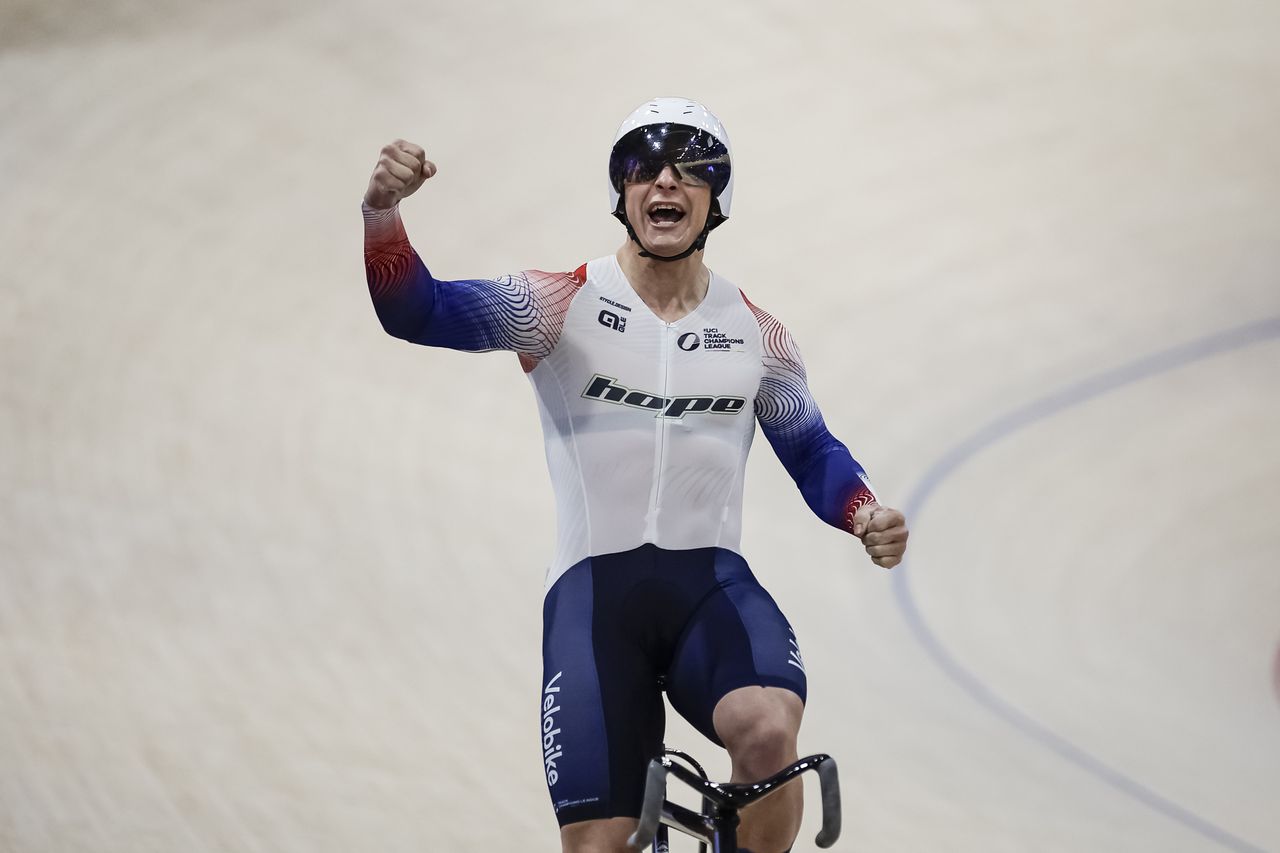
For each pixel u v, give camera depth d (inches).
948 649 857.5
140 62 1684.3
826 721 762.2
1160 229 1385.3
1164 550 968.9
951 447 1096.8
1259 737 773.9
